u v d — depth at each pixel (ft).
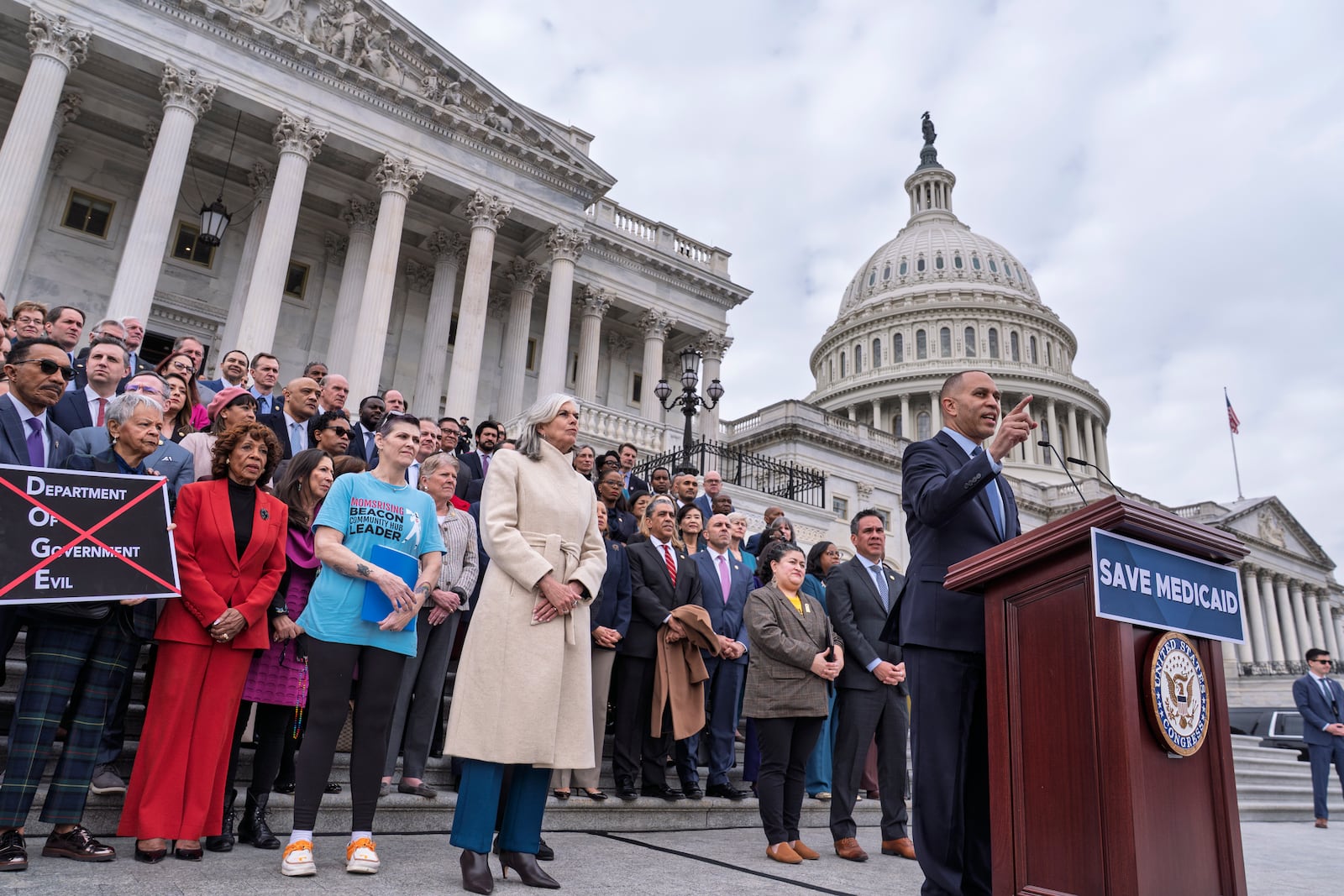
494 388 105.70
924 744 12.34
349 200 93.76
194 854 14.29
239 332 75.25
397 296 101.60
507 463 15.28
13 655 20.11
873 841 23.27
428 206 98.43
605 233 108.37
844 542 135.33
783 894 14.39
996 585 11.12
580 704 14.64
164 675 14.65
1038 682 10.25
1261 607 225.35
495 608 14.39
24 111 67.00
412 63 89.76
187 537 15.31
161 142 72.38
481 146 91.86
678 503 37.73
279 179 78.28
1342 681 190.49
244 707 17.58
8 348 22.49
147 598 14.11
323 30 83.82
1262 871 22.53
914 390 266.57
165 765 14.32
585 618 15.17
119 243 85.25
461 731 13.80
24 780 13.23
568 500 15.49
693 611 22.88
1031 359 277.44
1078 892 9.29
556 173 96.37
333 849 15.99
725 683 26.11
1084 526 9.77
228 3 78.48
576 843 18.78
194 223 89.92
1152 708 9.30
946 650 12.44
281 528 16.44
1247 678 183.62
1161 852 8.98
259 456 16.12
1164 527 9.93
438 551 16.69
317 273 96.89
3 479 13.33
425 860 15.66
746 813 24.36
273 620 16.53
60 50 69.67
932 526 12.52
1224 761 9.96
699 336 119.65
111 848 14.03
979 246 308.60
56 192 82.99
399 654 15.20
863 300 311.47
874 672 21.03
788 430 135.74
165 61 73.97
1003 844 10.26
